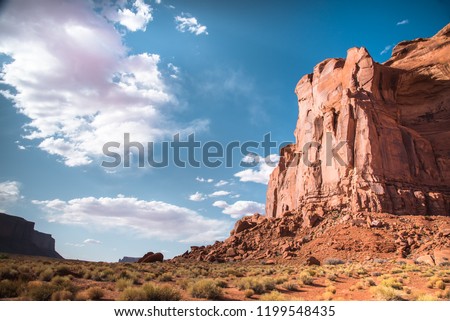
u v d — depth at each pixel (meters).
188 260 44.19
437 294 13.88
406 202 43.66
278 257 39.69
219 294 12.82
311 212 47.28
